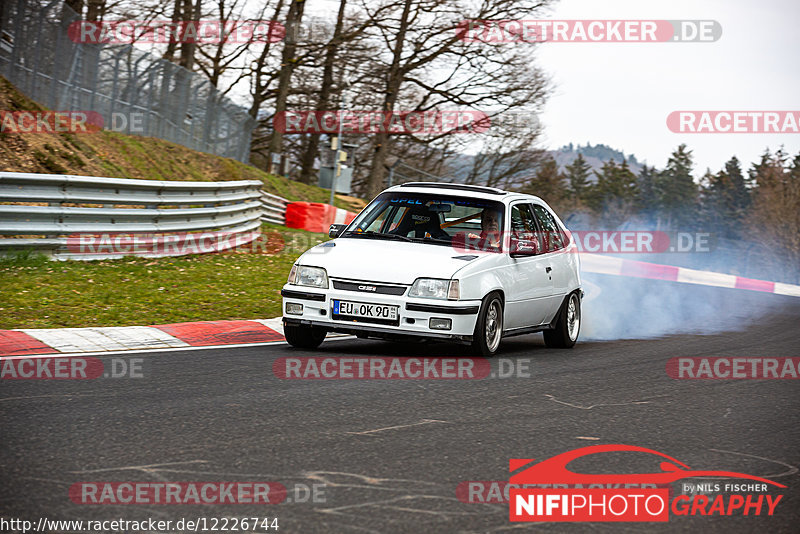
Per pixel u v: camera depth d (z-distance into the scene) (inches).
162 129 2527.1
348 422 497.4
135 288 1019.9
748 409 611.2
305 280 746.2
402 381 629.3
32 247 1124.5
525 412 550.9
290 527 329.4
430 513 352.8
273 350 752.3
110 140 2101.4
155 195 1357.0
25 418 468.4
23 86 1866.4
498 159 4288.9
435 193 840.3
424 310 712.4
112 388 557.9
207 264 1323.8
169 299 977.5
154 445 429.4
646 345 966.4
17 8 1822.1
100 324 813.2
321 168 3467.0
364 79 3388.3
